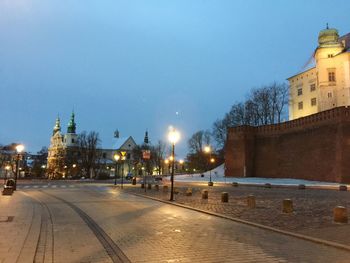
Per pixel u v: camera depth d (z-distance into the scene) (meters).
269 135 69.69
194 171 124.94
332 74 70.38
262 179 64.38
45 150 163.38
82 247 10.36
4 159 121.75
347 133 50.28
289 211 18.27
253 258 9.27
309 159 58.06
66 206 21.48
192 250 10.05
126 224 14.62
